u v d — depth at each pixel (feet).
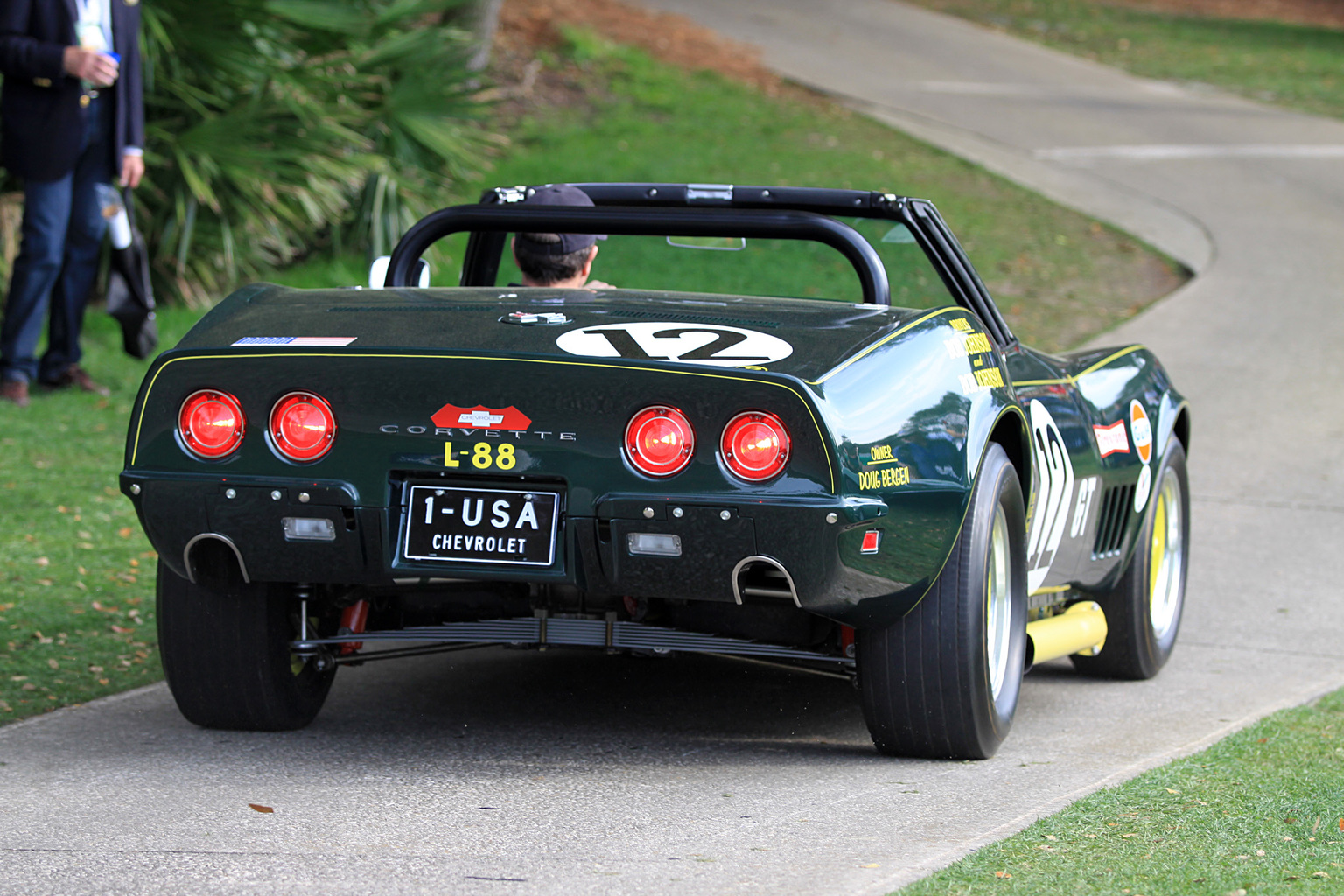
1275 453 107.34
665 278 51.75
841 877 33.53
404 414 38.99
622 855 35.24
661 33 296.51
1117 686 59.06
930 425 40.86
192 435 40.04
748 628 44.91
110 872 33.71
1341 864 34.09
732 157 210.18
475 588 46.80
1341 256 179.22
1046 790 41.55
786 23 339.36
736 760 44.75
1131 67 328.49
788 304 43.52
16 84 95.45
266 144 126.82
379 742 46.14
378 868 34.12
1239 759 44.60
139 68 98.17
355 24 132.87
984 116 259.19
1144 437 59.11
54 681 52.44
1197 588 76.38
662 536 38.11
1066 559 53.42
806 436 37.40
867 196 50.21
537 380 38.32
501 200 53.62
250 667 45.29
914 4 388.57
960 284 52.26
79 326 103.50
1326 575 79.15
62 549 71.41
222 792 40.34
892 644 43.14
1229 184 218.79
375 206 139.44
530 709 50.96
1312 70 330.95
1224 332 145.28
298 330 41.27
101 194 94.17
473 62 191.62
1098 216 195.42
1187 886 32.55
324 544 39.68
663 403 37.86
